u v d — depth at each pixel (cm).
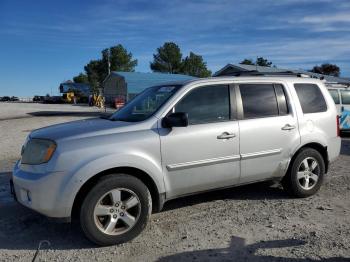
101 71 9425
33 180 455
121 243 474
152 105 543
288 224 527
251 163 576
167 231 510
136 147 484
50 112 3822
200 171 533
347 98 1554
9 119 2759
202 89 551
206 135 533
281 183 653
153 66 9781
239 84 583
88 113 3684
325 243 462
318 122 645
